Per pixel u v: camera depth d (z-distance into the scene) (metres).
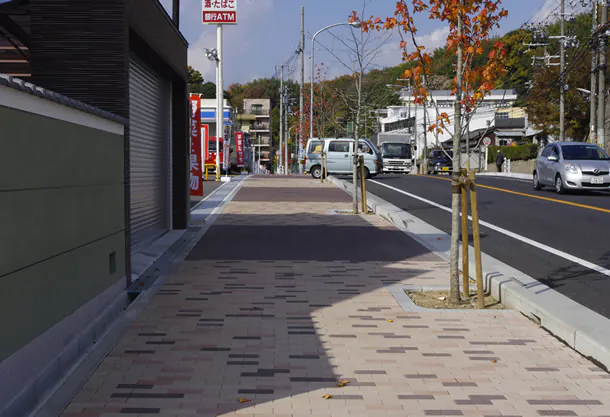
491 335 6.26
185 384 4.91
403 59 8.29
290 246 11.39
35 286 4.61
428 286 8.30
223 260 10.02
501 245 11.80
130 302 7.62
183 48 12.73
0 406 3.93
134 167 10.48
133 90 10.25
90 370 5.20
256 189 24.75
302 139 52.66
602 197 20.52
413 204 19.06
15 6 7.80
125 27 7.61
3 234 4.05
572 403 4.60
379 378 5.07
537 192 22.89
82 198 5.86
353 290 8.07
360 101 18.53
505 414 4.39
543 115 44.31
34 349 4.55
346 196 21.59
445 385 4.93
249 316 6.84
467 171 7.67
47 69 7.55
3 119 4.09
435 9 7.78
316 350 5.75
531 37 38.56
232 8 29.52
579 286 8.52
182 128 13.32
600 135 32.41
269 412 4.39
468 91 8.05
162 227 12.95
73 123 5.61
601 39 31.31
